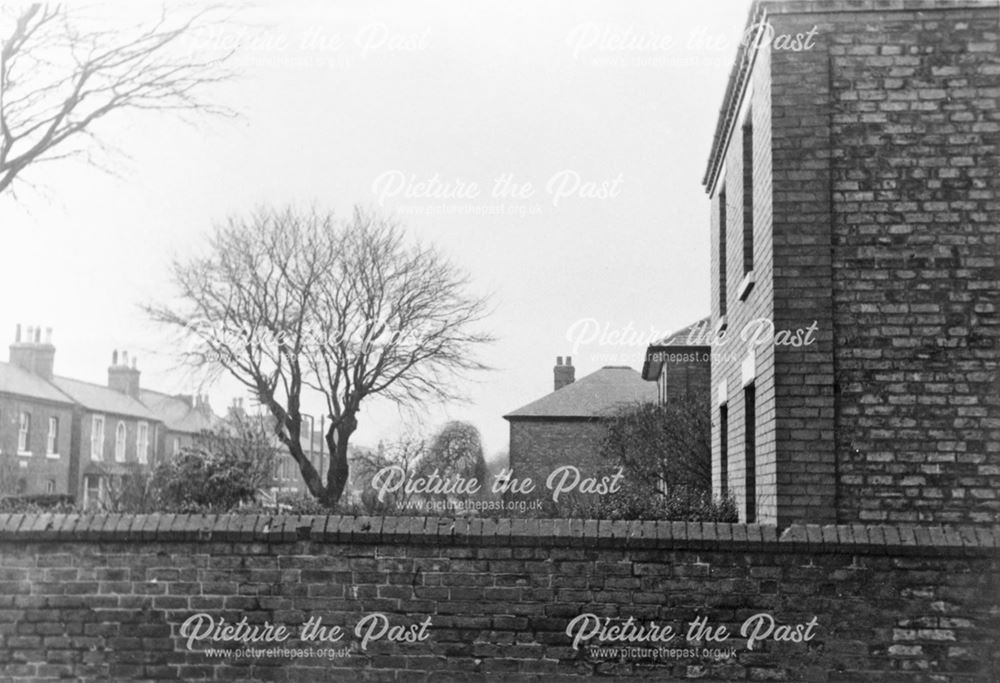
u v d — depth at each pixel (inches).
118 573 343.9
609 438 1120.8
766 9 368.2
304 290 1140.5
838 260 357.1
